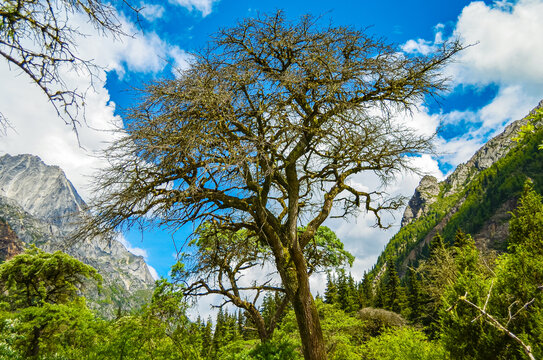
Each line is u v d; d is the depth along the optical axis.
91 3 2.53
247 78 6.62
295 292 6.30
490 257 12.48
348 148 7.50
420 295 41.03
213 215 6.89
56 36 2.57
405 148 7.51
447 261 20.58
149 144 5.85
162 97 6.41
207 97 5.89
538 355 4.88
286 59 7.63
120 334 8.86
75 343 12.38
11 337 11.12
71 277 22.83
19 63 2.25
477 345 5.78
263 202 6.81
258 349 6.62
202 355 9.91
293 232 6.78
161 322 9.52
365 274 69.69
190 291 9.25
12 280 20.47
